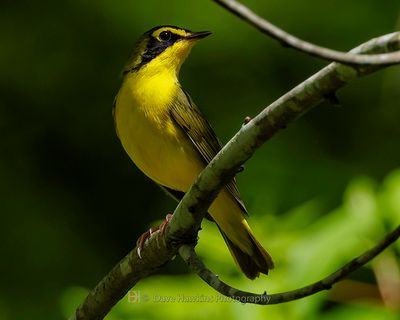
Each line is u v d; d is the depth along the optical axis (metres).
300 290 5.54
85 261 13.80
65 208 14.24
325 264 7.62
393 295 7.56
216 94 14.41
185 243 6.70
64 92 14.71
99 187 14.52
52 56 14.73
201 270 6.41
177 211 6.56
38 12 14.90
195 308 7.84
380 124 14.31
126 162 14.58
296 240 7.95
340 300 7.69
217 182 6.16
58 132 14.68
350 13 14.30
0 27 14.90
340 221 7.83
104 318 7.85
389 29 14.17
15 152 14.52
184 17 14.12
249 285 7.80
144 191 14.46
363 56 4.75
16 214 13.91
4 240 13.69
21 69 14.69
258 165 13.38
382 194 7.90
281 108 5.51
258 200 12.94
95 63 14.68
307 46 4.75
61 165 14.58
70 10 14.80
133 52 8.62
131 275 7.10
